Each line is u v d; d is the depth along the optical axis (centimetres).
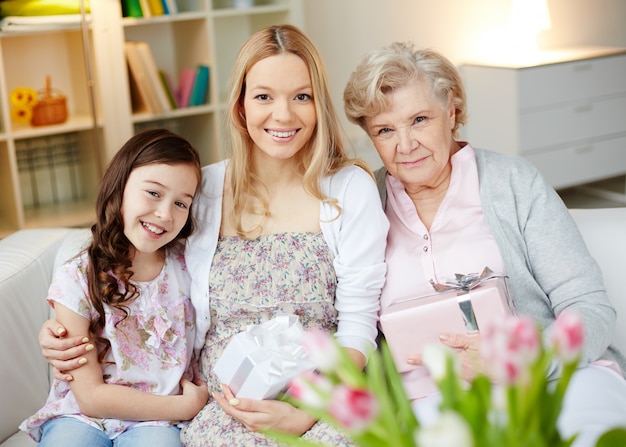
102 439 167
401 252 183
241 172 178
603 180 530
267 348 161
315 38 454
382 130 180
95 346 172
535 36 509
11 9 353
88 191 388
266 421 157
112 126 380
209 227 180
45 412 172
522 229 179
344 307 176
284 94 170
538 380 90
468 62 483
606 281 190
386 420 94
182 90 405
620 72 480
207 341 180
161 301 177
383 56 176
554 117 463
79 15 365
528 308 178
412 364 166
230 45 423
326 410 94
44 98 368
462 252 179
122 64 378
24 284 192
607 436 100
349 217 176
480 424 92
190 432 168
